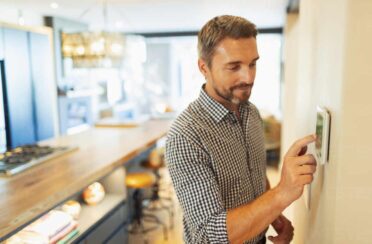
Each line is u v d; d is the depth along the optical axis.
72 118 5.50
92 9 4.68
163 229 3.42
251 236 0.97
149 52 8.56
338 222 0.85
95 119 6.67
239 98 1.04
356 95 0.79
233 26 0.99
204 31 1.06
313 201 1.24
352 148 0.81
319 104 1.16
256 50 1.03
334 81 0.90
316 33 1.30
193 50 8.55
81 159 2.45
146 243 3.14
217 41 1.00
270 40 7.37
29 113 3.93
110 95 7.49
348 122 0.80
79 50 3.61
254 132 1.30
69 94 5.21
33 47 4.00
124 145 2.93
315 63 1.30
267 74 7.55
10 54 3.54
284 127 4.68
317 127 1.13
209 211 0.99
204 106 1.15
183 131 1.06
